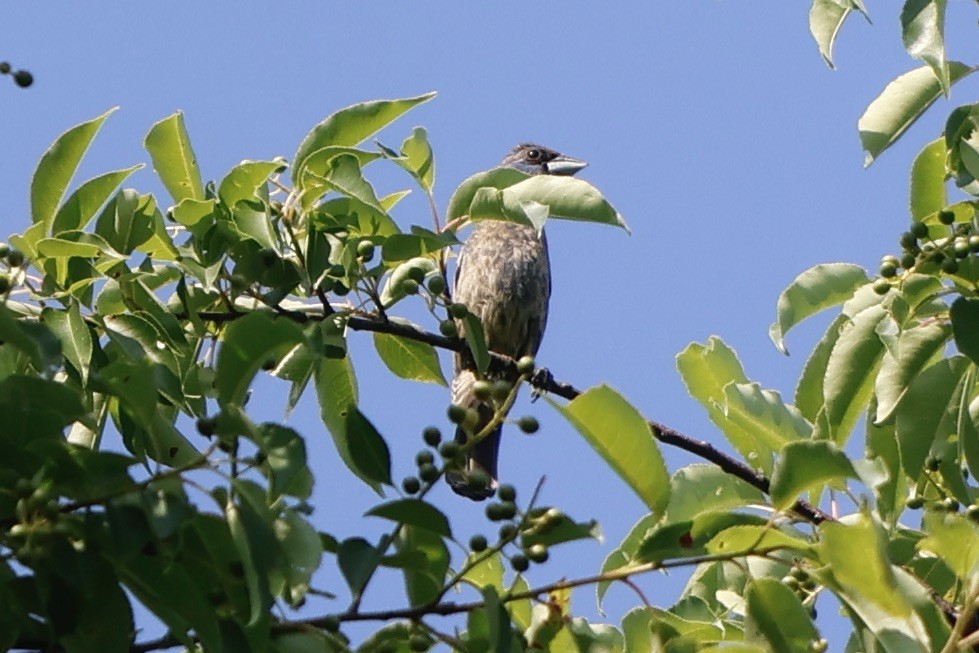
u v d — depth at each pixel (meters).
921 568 9.40
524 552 6.86
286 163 9.09
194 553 6.81
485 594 6.69
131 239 8.92
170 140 9.48
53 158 9.10
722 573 10.22
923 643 6.82
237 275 9.16
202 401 8.57
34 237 8.59
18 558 6.46
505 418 7.10
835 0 9.99
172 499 6.55
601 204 9.74
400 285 10.20
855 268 10.31
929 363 9.35
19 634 6.53
